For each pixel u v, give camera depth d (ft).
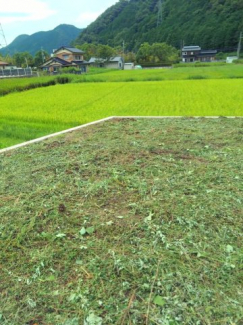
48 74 119.14
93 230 7.07
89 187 9.25
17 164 11.55
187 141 13.47
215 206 7.82
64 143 14.06
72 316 4.79
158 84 57.93
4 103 35.88
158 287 5.24
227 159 11.05
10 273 5.84
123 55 191.62
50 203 8.39
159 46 176.96
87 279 5.57
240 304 4.83
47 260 6.15
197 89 44.55
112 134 15.24
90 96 41.24
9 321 4.76
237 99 31.45
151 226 7.07
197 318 4.60
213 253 6.06
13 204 8.41
